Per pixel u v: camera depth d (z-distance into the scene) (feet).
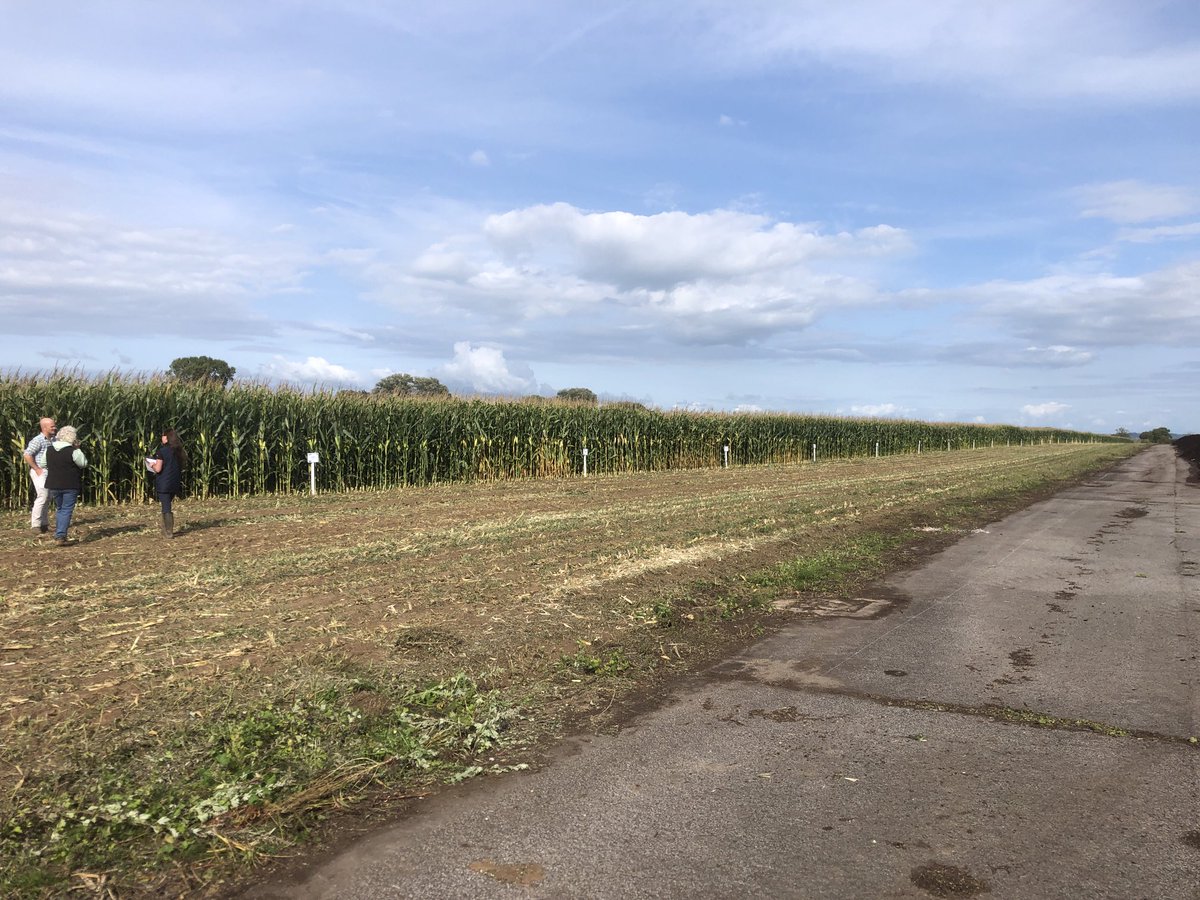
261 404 59.62
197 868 10.51
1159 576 30.89
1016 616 24.61
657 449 101.24
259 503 52.95
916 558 34.88
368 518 45.29
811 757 14.08
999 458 141.79
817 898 9.80
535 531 39.86
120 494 52.24
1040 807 12.21
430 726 15.28
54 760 13.42
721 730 15.39
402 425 68.80
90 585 26.76
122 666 18.29
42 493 37.96
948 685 18.10
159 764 13.38
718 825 11.62
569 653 20.11
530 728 15.46
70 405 49.75
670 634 22.12
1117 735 15.10
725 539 37.76
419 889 9.99
